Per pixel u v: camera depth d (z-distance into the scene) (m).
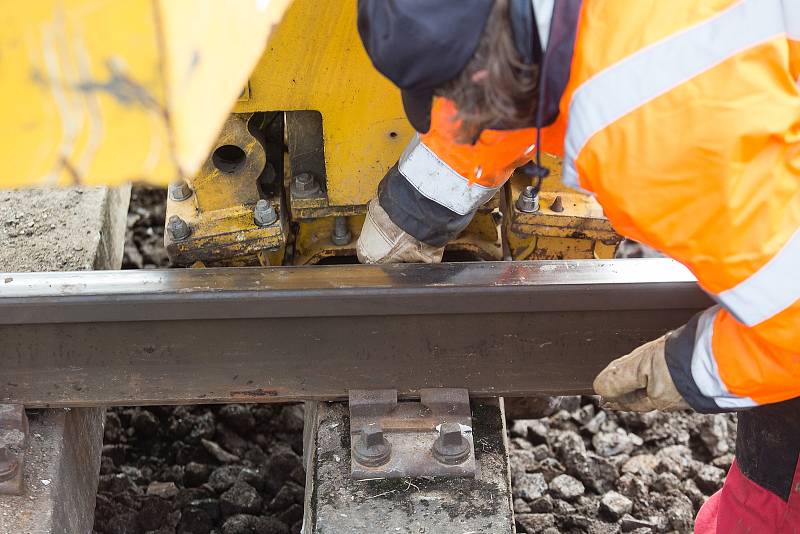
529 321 2.15
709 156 1.34
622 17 1.38
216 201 2.43
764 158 1.37
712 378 1.65
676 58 1.35
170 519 2.60
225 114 1.12
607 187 1.42
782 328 1.44
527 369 2.21
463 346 2.17
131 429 2.89
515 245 2.62
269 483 2.74
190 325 2.10
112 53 0.95
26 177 1.02
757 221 1.37
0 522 2.01
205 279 2.07
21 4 0.92
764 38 1.36
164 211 3.54
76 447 2.24
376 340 2.15
